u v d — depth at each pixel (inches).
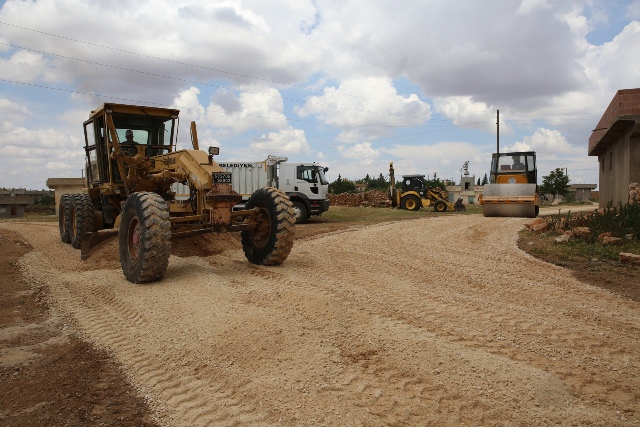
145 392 133.6
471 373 134.4
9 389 137.8
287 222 290.2
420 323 179.9
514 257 345.1
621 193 592.7
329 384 129.4
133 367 149.9
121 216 272.4
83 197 408.5
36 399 131.3
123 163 347.6
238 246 385.4
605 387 128.6
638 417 113.7
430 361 142.3
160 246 248.1
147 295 227.8
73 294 242.2
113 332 182.5
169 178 319.6
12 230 553.6
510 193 756.6
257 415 116.6
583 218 475.2
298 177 724.0
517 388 126.0
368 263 320.8
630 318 189.5
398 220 751.1
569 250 360.2
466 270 293.6
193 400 127.0
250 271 283.1
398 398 121.4
